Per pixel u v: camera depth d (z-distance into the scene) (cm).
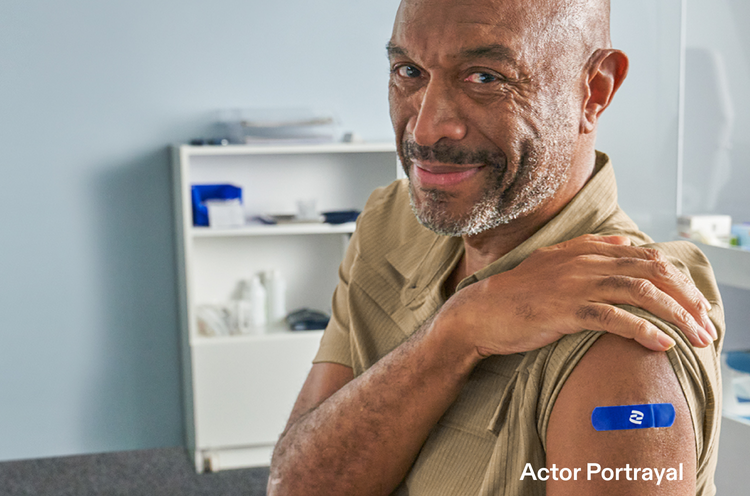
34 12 272
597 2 58
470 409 62
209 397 266
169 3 280
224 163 288
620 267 53
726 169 245
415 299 73
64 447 295
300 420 74
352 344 79
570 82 57
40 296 285
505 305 57
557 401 53
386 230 82
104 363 293
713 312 57
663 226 273
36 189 280
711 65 247
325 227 274
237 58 288
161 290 294
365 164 298
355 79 298
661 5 260
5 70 272
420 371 62
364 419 65
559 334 54
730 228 235
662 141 268
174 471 279
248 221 285
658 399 48
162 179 288
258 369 268
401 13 58
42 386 290
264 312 284
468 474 60
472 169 57
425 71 58
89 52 278
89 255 287
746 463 174
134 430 300
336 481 67
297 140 279
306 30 292
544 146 56
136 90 283
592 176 65
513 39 53
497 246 66
